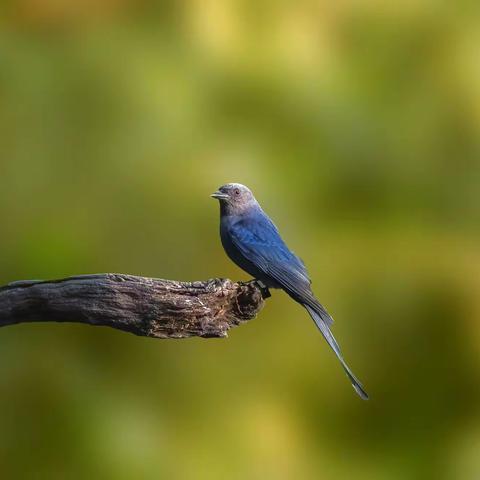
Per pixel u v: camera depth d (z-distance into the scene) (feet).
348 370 40.63
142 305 34.99
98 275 35.22
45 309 35.27
